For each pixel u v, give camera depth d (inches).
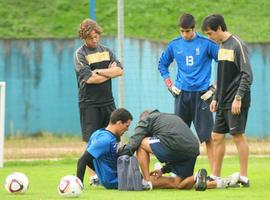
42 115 2837.1
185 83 1417.3
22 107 2829.7
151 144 1256.2
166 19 3257.9
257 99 2758.4
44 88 2839.6
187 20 1405.0
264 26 3198.8
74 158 2132.1
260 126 2753.4
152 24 3221.0
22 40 2842.0
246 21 3238.2
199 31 3085.6
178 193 1211.9
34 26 3213.6
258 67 2755.9
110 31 3117.6
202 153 2231.8
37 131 2829.7
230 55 1318.9
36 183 1454.2
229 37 1328.7
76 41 2844.5
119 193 1214.9
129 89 2758.4
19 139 2778.1
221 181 1291.8
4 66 2837.1
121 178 1261.1
